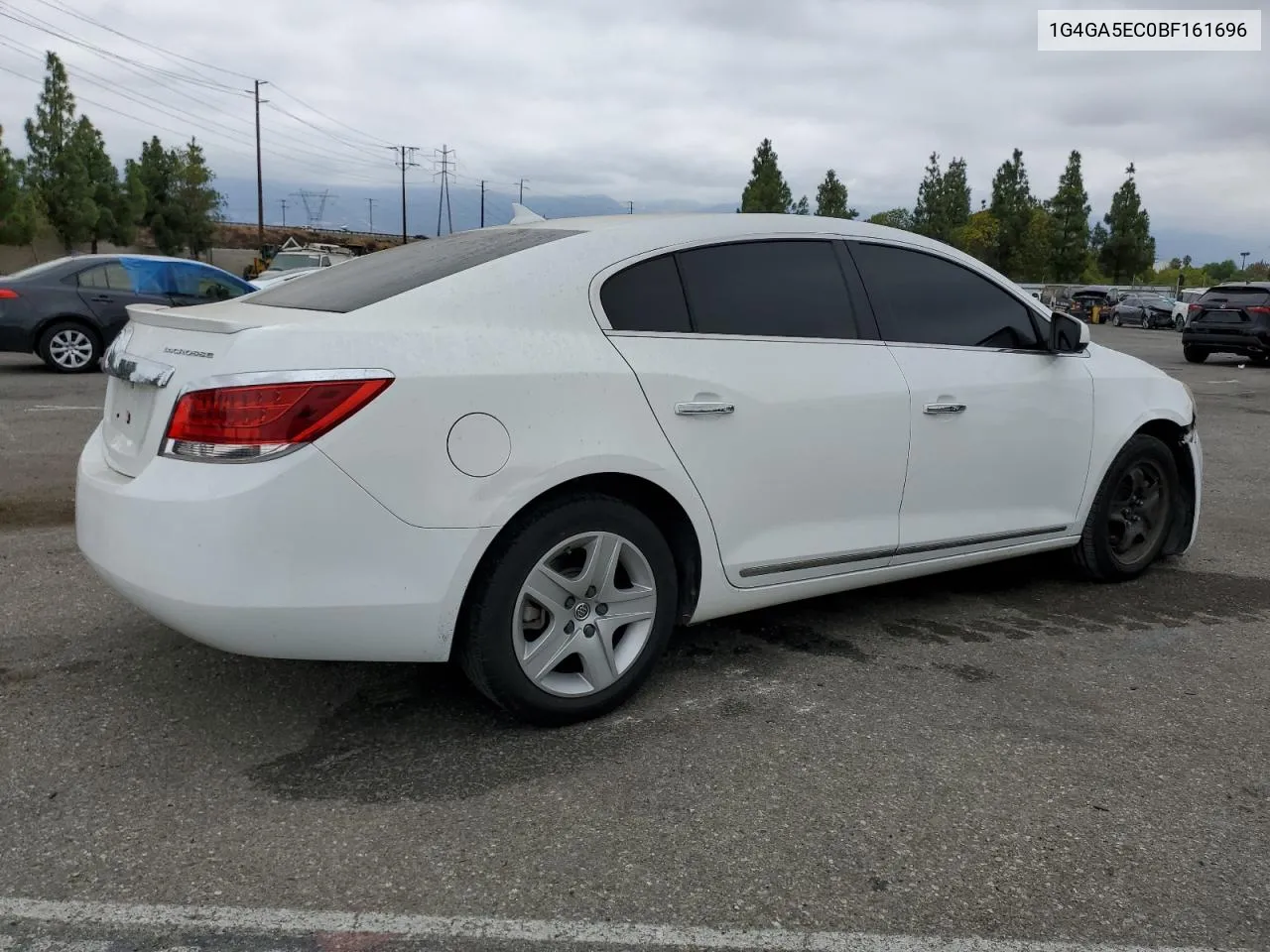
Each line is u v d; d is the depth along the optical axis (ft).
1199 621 14.52
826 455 12.03
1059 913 7.68
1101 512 15.58
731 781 9.54
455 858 8.23
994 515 14.08
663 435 10.69
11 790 9.16
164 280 41.63
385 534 9.20
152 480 9.16
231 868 8.04
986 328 14.03
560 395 10.01
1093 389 15.10
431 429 9.30
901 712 11.16
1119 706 11.48
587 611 10.50
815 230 12.66
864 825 8.82
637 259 11.09
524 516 9.96
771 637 13.47
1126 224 211.82
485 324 9.98
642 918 7.51
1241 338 61.67
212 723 10.61
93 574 15.29
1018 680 12.16
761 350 11.62
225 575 8.80
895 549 12.96
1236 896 7.95
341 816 8.84
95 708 10.89
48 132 140.77
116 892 7.68
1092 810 9.16
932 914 7.63
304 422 8.86
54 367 39.86
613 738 10.41
